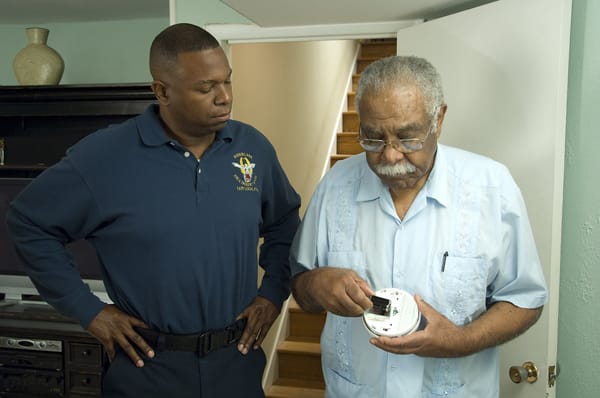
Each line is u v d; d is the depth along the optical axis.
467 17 1.85
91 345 2.57
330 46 4.53
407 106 0.96
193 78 1.24
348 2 1.97
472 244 1.12
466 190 1.15
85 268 2.79
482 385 1.17
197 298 1.33
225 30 2.50
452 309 1.13
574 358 1.65
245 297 1.44
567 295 1.67
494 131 1.77
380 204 1.18
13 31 3.29
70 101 2.65
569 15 1.55
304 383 3.41
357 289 1.02
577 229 1.63
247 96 2.92
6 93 2.72
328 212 1.25
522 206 1.14
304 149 3.90
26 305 2.95
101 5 2.87
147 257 1.32
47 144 2.80
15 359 2.66
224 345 1.38
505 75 1.72
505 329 1.09
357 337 1.19
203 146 1.39
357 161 1.26
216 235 1.35
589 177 1.58
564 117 1.57
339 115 4.86
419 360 1.13
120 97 2.59
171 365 1.34
